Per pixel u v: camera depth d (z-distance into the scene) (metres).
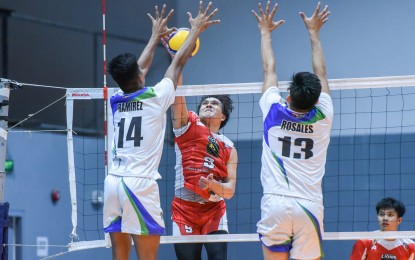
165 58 20.39
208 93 10.83
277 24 10.32
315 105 9.26
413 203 17.75
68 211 19.19
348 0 19.25
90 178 19.52
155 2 20.53
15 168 18.45
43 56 20.53
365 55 18.94
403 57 18.62
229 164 11.22
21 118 19.84
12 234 18.30
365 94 18.31
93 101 19.94
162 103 9.47
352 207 18.09
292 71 19.41
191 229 10.93
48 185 18.97
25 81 20.25
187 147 11.03
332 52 19.22
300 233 9.05
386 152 18.09
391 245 12.99
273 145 9.23
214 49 20.41
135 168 9.28
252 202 18.58
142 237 9.34
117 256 9.51
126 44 20.64
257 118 18.62
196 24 10.05
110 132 11.32
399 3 18.81
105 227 9.47
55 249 18.80
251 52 20.06
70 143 11.59
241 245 18.47
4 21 20.17
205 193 10.83
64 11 20.67
